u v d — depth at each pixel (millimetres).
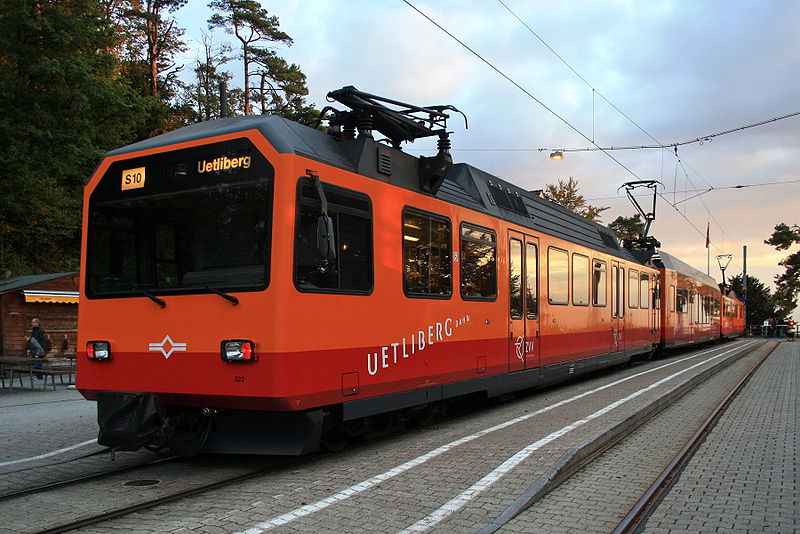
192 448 6031
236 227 5727
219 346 5605
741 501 5145
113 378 6191
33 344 15570
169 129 33438
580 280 12914
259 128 5777
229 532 4219
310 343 5672
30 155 21703
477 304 8750
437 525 4328
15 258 25594
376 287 6664
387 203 6965
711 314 31453
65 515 4637
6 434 8125
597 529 4359
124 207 6320
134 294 6102
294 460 6395
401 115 7535
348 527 4301
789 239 49656
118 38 24422
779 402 11039
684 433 7969
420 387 7367
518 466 5711
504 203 10320
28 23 20594
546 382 11055
